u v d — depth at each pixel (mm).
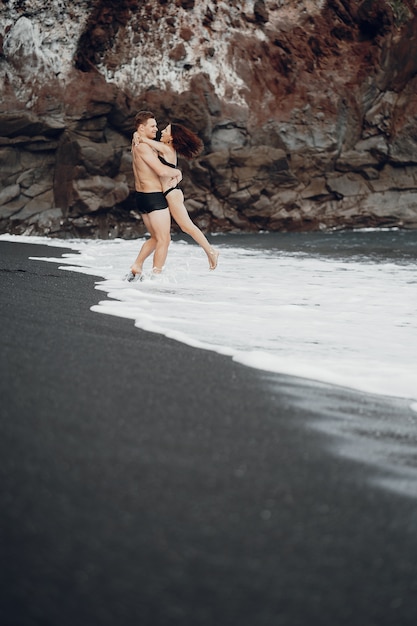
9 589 1839
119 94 22141
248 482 2629
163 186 9844
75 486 2416
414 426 3639
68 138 21453
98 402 3404
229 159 23125
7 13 21484
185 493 2469
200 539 2166
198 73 23188
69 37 21984
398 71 24500
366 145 24672
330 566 2105
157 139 9922
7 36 21375
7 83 21375
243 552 2123
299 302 8367
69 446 2770
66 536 2096
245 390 3994
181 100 22781
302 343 5883
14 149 21094
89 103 21781
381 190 24547
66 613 1771
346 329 6676
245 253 15422
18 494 2312
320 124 24172
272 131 23953
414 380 4801
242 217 23609
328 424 3488
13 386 3514
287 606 1889
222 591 1916
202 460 2795
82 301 7238
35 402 3287
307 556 2145
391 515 2479
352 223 24156
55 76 21672
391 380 4762
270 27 23938
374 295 9148
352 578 2057
